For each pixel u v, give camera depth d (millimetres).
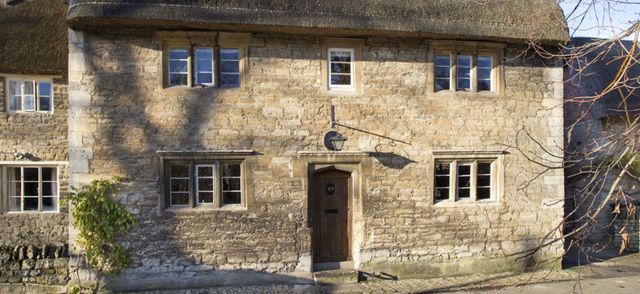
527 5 9656
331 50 9078
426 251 9289
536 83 9742
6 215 10258
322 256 9227
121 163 8266
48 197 10516
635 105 12961
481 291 8461
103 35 8195
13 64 9773
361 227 9062
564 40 9227
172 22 7969
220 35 8508
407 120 9203
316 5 8547
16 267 8492
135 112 8320
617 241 11773
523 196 9688
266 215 8719
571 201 11617
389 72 9141
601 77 13719
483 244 9516
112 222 8188
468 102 9430
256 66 8695
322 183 9250
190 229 8484
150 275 8367
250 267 8664
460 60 9547
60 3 11281
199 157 8500
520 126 9664
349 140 9023
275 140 8758
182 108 8461
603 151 4660
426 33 8781
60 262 8539
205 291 8312
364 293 8336
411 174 9227
